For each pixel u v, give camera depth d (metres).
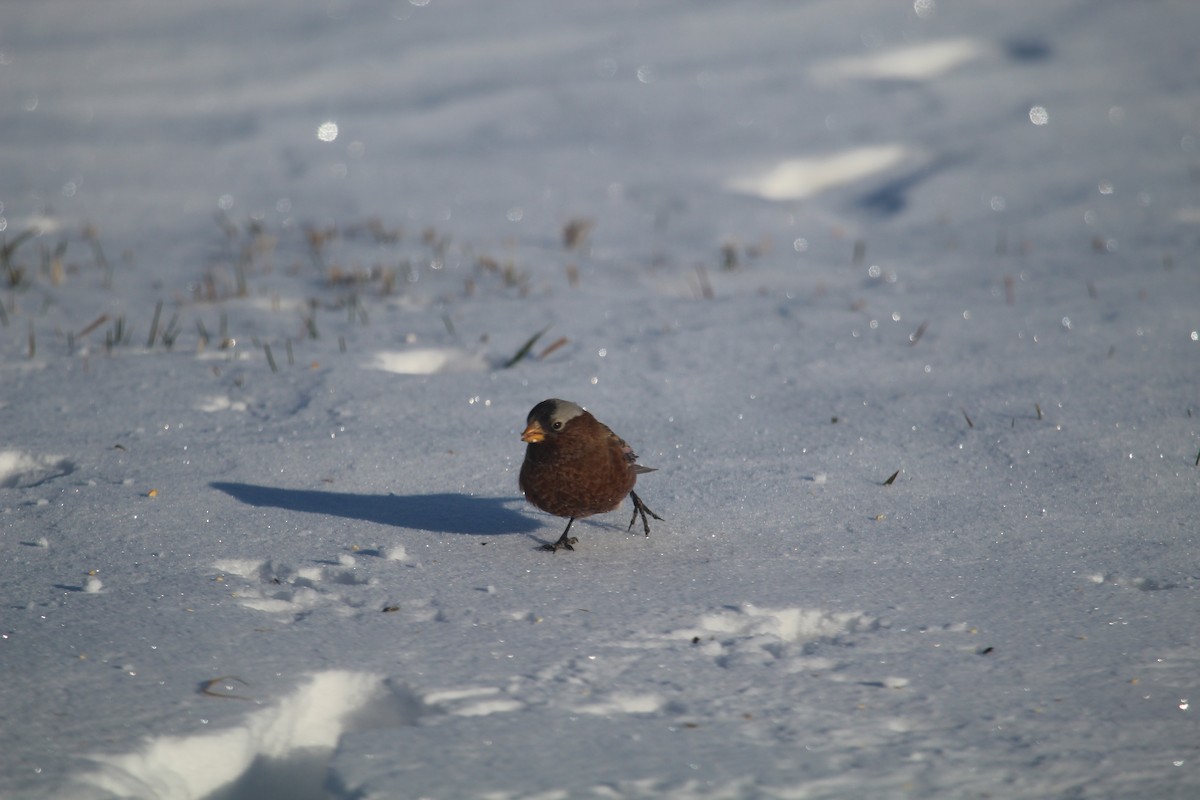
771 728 5.70
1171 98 24.23
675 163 22.03
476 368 12.98
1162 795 5.18
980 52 27.53
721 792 5.14
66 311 14.43
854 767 5.36
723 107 24.56
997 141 22.52
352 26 30.84
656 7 31.53
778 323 14.12
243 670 6.19
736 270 16.97
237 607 7.00
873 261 17.52
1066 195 20.02
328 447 10.11
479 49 28.64
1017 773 5.34
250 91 26.38
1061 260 16.97
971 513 8.78
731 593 7.33
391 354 12.98
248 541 8.09
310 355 12.82
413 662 6.30
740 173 21.53
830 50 27.55
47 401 11.11
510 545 8.17
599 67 27.08
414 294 15.64
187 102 25.91
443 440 10.34
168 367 12.26
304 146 23.19
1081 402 11.16
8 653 6.32
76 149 23.16
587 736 5.59
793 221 19.67
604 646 6.54
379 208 20.11
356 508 8.83
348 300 15.27
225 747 5.60
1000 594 7.35
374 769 5.26
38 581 7.34
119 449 9.94
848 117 23.91
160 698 5.88
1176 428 10.42
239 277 15.88
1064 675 6.28
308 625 6.78
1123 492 9.16
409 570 7.65
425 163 22.34
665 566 7.80
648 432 10.61
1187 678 6.24
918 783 5.24
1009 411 11.01
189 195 20.77
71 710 5.74
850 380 12.03
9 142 23.59
